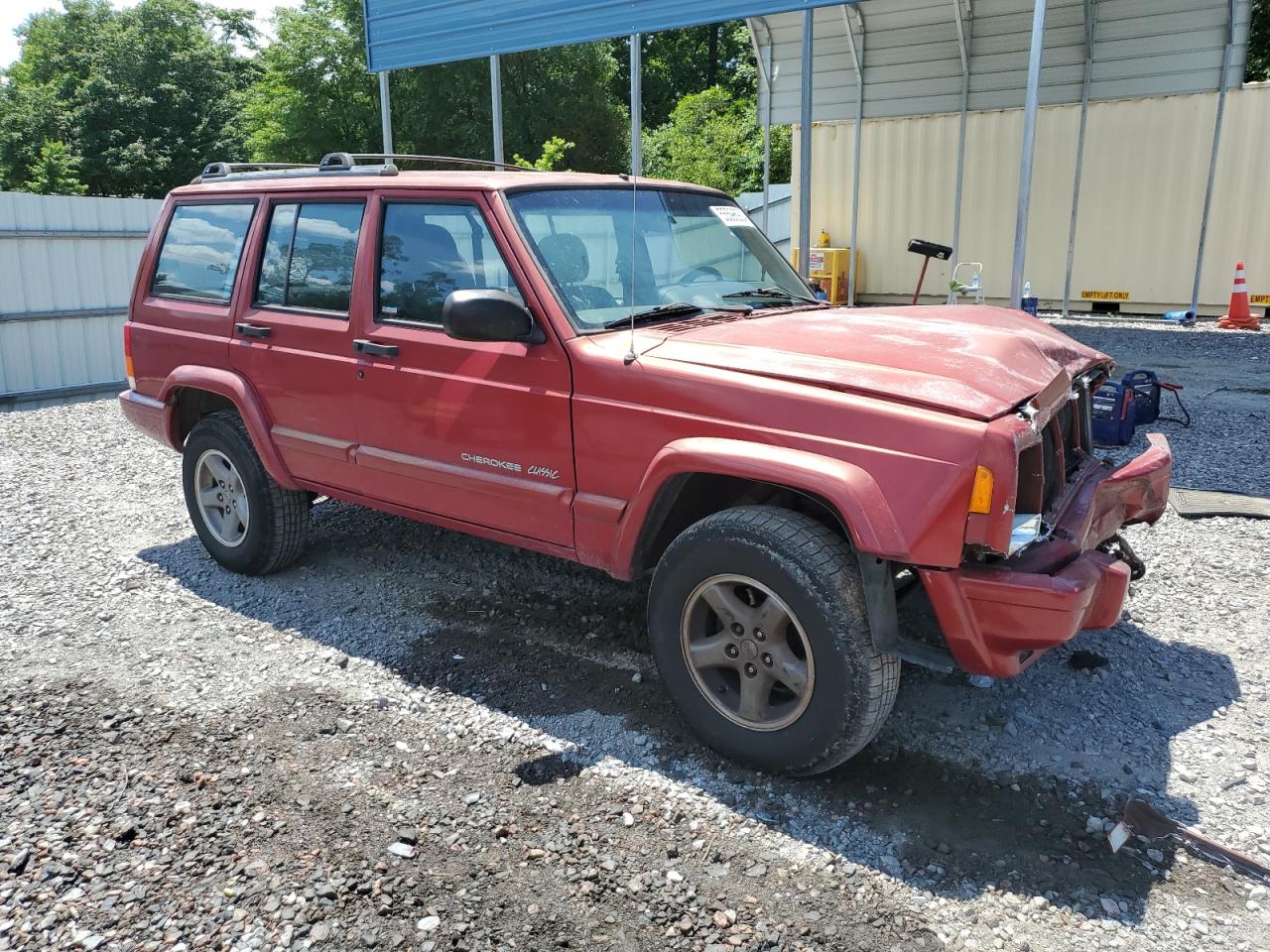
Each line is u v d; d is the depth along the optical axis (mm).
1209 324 14680
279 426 4668
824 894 2686
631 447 3379
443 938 2516
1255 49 26906
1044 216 16109
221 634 4406
